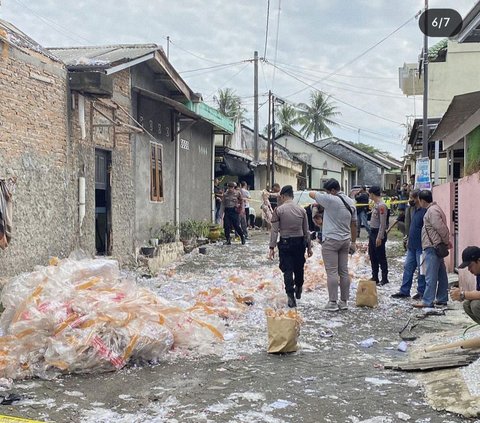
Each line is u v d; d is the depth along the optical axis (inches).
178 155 639.1
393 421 165.0
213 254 600.4
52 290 230.5
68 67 386.3
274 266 503.2
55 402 179.5
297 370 212.7
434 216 315.9
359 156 2172.7
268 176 1165.1
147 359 222.4
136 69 514.6
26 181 337.1
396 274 464.4
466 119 400.8
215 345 243.9
